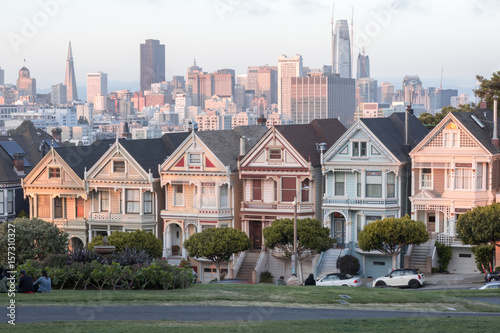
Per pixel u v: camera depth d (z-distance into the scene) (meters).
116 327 48.62
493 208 88.88
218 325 50.03
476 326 50.62
